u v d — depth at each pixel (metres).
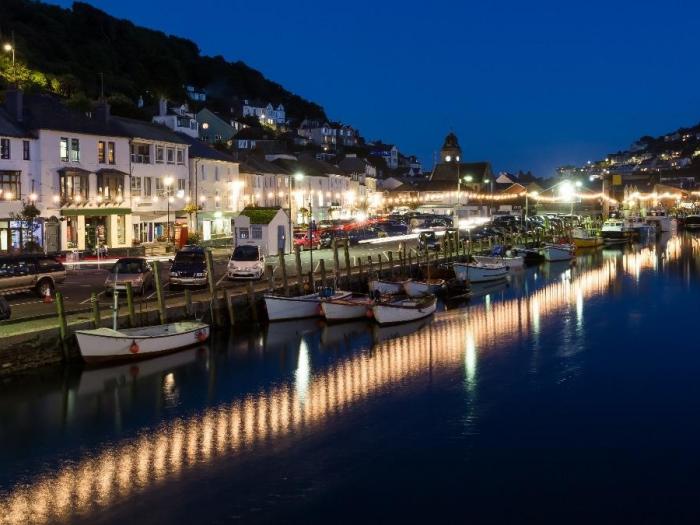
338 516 18.72
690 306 50.62
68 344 30.44
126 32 166.38
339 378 31.14
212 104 182.12
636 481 20.84
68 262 55.19
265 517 18.62
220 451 22.72
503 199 159.25
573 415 26.34
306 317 43.34
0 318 31.12
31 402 26.84
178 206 75.94
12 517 18.52
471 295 57.25
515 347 37.34
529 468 21.62
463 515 18.84
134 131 70.69
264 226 62.12
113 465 21.62
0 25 121.25
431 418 25.91
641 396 28.69
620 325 43.59
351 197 129.38
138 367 31.97
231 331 39.53
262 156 112.94
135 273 40.69
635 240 115.38
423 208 143.75
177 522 18.33
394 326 42.97
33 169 59.50
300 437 23.97
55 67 116.25
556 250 83.56
